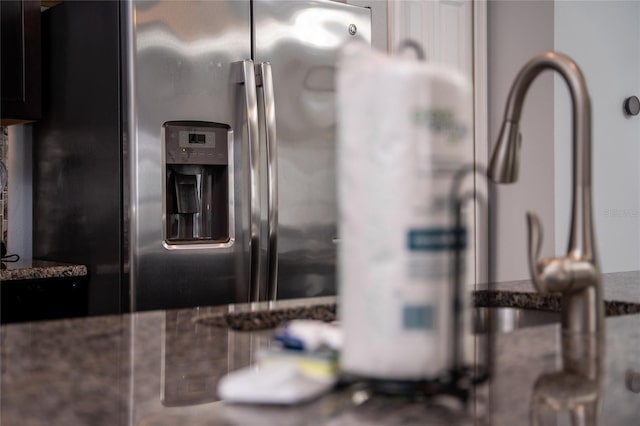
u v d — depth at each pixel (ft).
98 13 8.48
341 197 2.24
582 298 3.43
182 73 8.35
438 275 2.16
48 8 9.61
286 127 9.10
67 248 9.27
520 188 13.28
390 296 2.15
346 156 2.21
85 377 2.63
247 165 8.80
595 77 13.37
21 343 3.29
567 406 2.23
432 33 12.97
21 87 9.13
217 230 8.88
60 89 9.32
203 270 8.47
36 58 9.25
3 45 8.96
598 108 13.37
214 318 4.16
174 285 8.28
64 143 9.26
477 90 13.56
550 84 12.82
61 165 9.36
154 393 2.42
